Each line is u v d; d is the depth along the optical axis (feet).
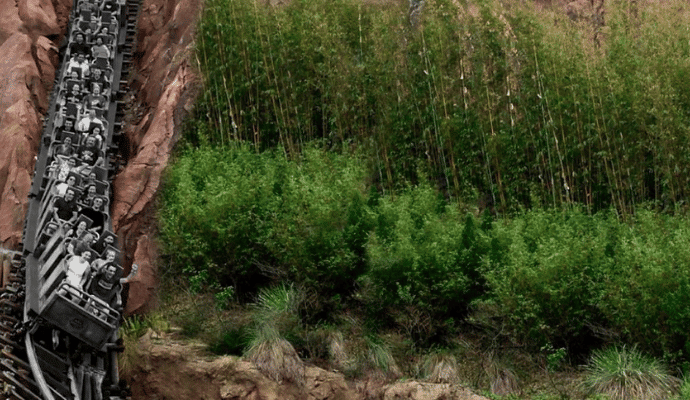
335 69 76.84
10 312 61.87
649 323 52.95
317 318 61.67
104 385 58.44
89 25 101.24
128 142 90.12
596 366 53.72
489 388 54.49
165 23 106.01
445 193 72.28
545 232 61.21
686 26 70.38
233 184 66.44
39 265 64.44
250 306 63.57
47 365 54.85
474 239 59.36
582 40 71.67
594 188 68.90
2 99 95.86
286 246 62.08
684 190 64.08
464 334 58.39
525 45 72.90
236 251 64.69
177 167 73.87
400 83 75.66
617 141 67.36
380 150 74.69
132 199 74.08
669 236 58.39
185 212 66.18
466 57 74.84
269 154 75.56
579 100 68.74
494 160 70.74
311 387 56.80
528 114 71.05
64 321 55.67
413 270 58.18
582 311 54.90
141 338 62.28
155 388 60.49
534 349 56.34
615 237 61.67
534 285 55.26
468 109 73.05
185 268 66.49
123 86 98.73
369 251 59.26
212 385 58.39
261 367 57.57
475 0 75.82
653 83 65.41
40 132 92.94
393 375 56.54
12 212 82.12
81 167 74.54
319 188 64.23
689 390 49.75
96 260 59.72
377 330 59.67
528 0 75.56
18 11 110.32
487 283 57.47
